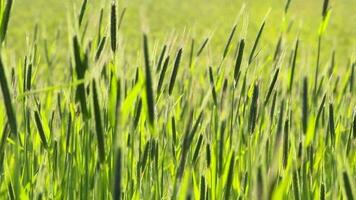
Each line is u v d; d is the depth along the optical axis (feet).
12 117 4.11
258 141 4.66
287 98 4.83
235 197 4.63
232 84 4.63
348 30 46.29
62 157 4.91
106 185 4.45
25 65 4.78
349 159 4.80
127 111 3.88
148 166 4.75
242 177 4.64
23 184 4.84
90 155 4.66
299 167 4.57
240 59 4.61
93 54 4.56
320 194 4.62
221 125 4.46
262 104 4.87
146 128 4.94
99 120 4.12
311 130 4.50
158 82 4.48
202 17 58.13
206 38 4.81
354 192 3.80
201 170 4.56
